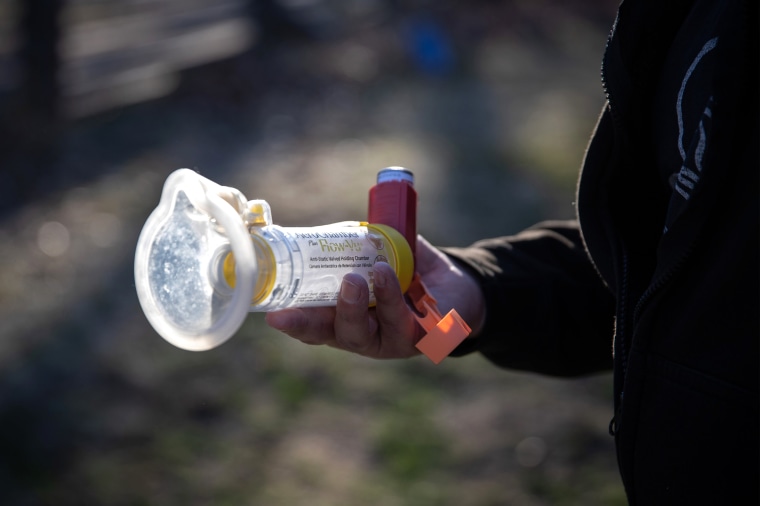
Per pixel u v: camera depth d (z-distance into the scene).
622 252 1.23
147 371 3.86
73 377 3.77
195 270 1.02
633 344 1.07
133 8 7.94
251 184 5.80
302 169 6.16
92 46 7.12
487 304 1.45
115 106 6.67
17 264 4.59
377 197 1.37
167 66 7.36
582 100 8.66
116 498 3.16
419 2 11.43
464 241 5.25
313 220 5.34
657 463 1.05
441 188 6.06
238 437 3.53
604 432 3.64
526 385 3.99
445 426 3.68
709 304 0.99
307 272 1.13
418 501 3.23
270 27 8.82
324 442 3.54
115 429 3.49
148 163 5.92
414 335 1.30
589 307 1.50
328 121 7.26
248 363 3.99
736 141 0.98
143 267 1.06
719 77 0.98
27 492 3.12
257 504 3.19
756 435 0.96
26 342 3.96
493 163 6.65
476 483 3.34
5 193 5.32
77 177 5.62
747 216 0.97
